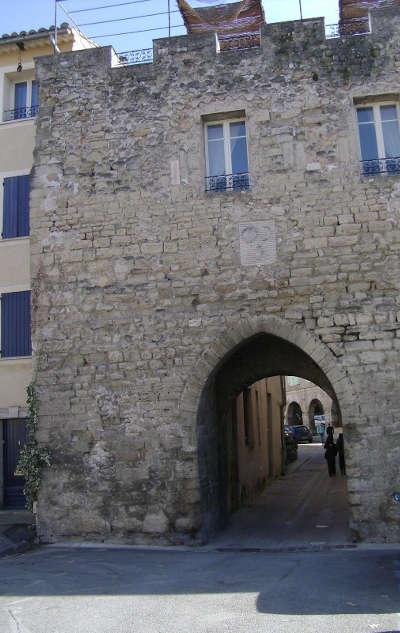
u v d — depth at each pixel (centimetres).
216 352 1186
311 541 1188
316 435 4109
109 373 1220
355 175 1202
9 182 1614
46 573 905
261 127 1248
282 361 1497
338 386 1137
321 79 1247
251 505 1723
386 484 1097
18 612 701
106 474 1191
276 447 2369
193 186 1251
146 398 1198
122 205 1273
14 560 1030
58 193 1305
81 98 1334
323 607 673
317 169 1215
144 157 1283
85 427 1212
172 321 1212
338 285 1170
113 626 637
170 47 1315
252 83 1268
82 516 1186
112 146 1301
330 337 1157
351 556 978
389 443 1108
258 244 1209
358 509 1098
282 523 1430
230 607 690
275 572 870
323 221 1196
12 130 1642
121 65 1357
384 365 1133
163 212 1253
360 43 1250
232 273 1207
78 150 1314
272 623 624
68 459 1209
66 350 1245
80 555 1059
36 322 1267
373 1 1409
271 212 1215
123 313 1234
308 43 1265
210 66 1291
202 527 1174
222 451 1422
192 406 1179
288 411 4591
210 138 1302
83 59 1348
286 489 2044
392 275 1160
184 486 1159
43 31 1702
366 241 1177
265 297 1188
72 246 1279
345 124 1223
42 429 1229
